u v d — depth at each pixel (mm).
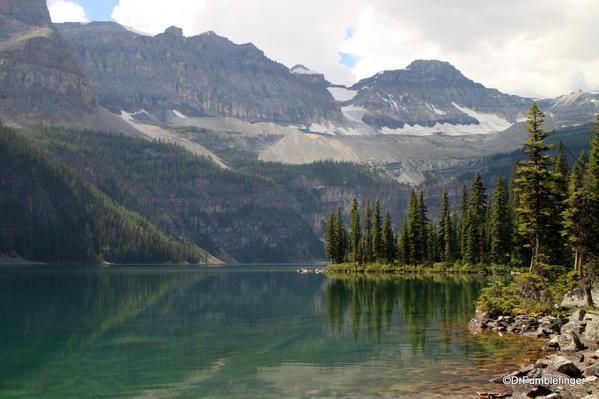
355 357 31953
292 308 59969
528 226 63406
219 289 92875
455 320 46969
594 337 33281
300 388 25344
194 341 38812
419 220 146500
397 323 45625
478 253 130125
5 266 199625
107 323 48281
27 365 31391
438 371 27453
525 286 48969
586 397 19719
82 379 28078
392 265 150750
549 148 61250
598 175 67562
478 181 130500
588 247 54094
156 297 74875
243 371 29281
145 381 27547
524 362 29125
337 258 181000
